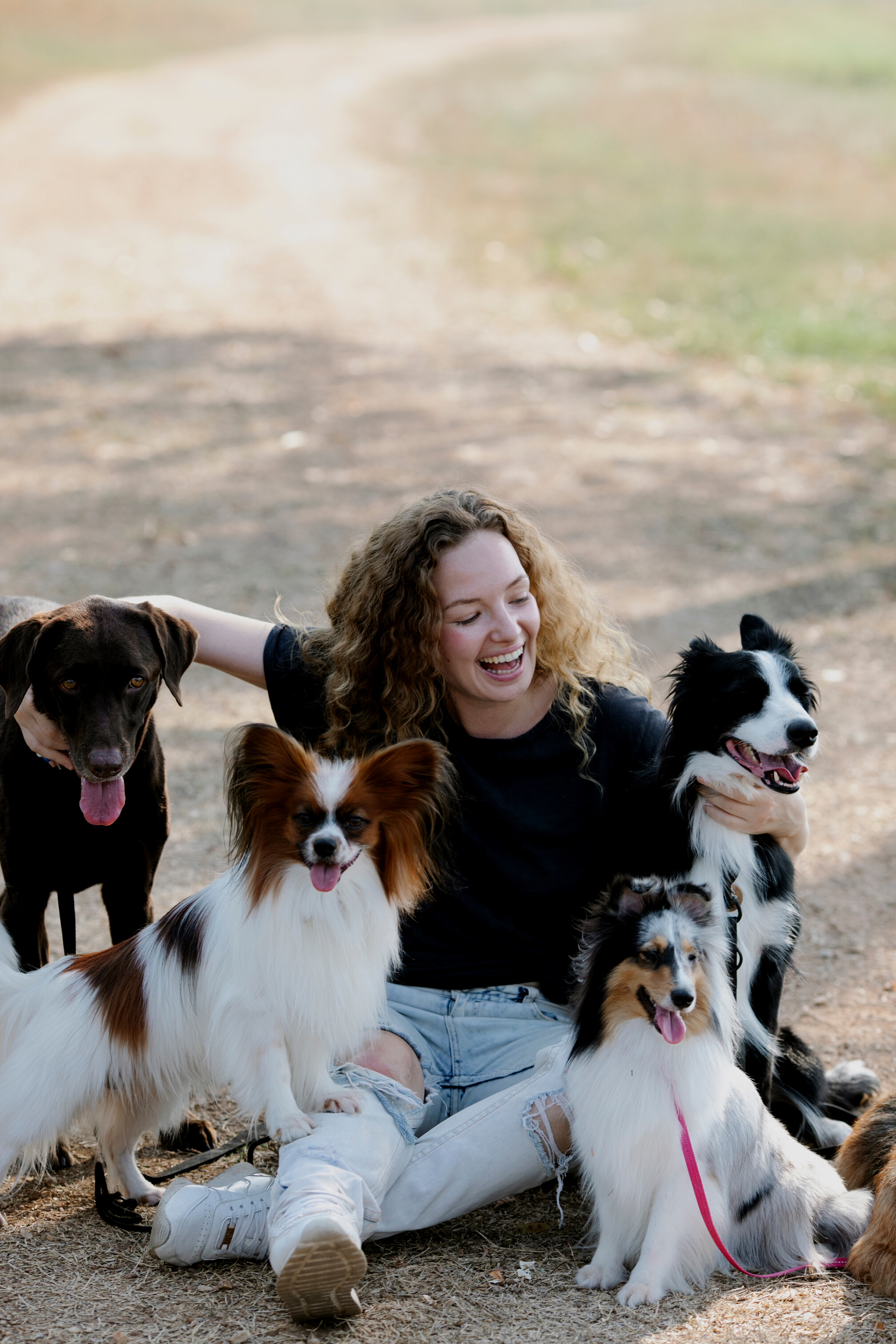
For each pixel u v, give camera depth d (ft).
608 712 12.35
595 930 10.84
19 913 13.03
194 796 19.25
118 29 146.92
